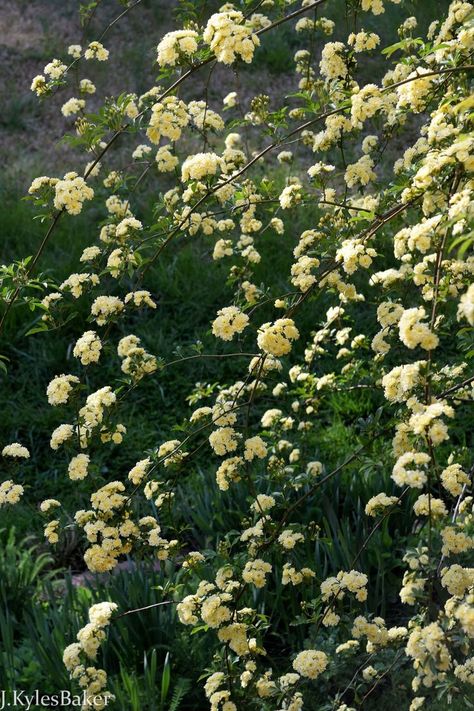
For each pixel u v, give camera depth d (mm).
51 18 11359
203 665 3393
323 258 3074
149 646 3482
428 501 2426
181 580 3619
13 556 4145
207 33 2697
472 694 2641
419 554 2451
